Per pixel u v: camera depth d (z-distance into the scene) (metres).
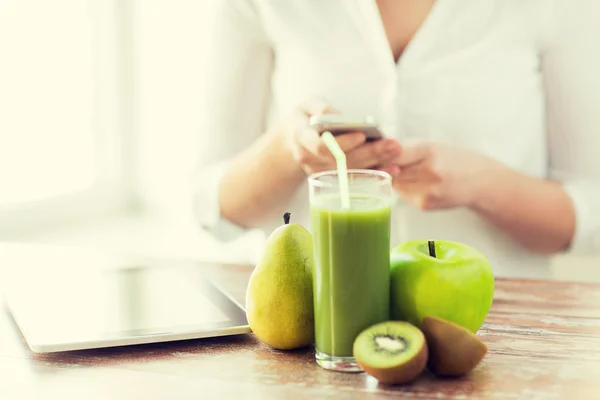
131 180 3.28
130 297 0.91
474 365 0.68
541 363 0.73
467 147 1.39
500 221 1.31
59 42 2.98
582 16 1.32
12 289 0.95
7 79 2.80
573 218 1.30
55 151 3.02
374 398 0.65
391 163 1.20
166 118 3.12
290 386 0.68
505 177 1.29
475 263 0.74
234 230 1.45
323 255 0.71
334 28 1.40
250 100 1.50
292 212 1.47
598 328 0.83
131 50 3.16
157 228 3.06
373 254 0.70
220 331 0.79
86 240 2.85
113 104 3.19
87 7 3.07
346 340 0.71
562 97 1.37
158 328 0.80
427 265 0.72
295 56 1.43
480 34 1.37
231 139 1.49
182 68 3.01
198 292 0.94
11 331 0.84
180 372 0.72
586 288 0.99
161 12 3.04
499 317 0.88
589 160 1.36
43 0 2.89
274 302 0.75
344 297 0.71
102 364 0.74
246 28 1.46
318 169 1.20
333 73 1.41
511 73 1.38
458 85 1.38
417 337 0.68
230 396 0.66
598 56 1.32
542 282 1.02
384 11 1.38
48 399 0.66
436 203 1.28
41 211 2.92
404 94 1.39
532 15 1.35
